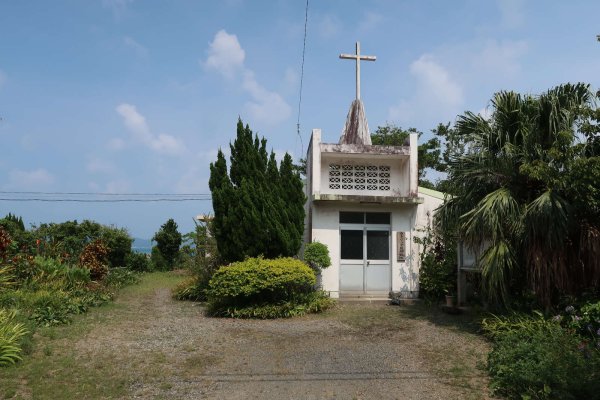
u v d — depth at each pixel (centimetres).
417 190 1449
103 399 605
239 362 780
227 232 1317
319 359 799
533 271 889
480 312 1066
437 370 741
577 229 886
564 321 821
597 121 866
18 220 2264
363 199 1399
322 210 1438
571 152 854
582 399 563
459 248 1223
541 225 860
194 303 1433
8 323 819
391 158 1489
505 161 955
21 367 702
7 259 1288
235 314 1182
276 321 1141
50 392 617
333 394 638
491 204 898
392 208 1460
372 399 621
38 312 1009
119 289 1681
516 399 612
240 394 636
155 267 2805
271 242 1304
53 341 858
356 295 1438
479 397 627
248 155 1359
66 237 2148
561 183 844
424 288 1381
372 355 825
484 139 1004
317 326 1077
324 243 1424
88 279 1420
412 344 901
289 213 1347
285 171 1382
